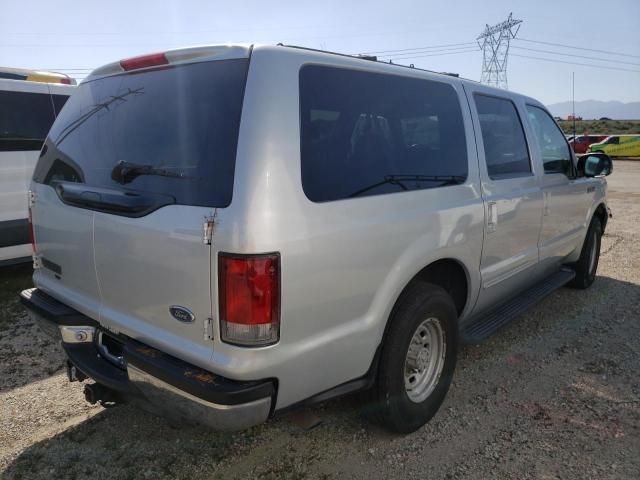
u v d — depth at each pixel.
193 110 2.29
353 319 2.47
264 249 2.03
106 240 2.49
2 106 5.91
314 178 2.27
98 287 2.63
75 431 3.08
